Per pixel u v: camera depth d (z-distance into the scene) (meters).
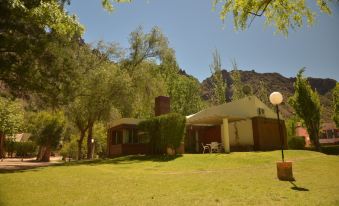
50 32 18.41
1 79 18.41
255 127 24.75
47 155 38.00
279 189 8.19
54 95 21.12
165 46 36.03
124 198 7.25
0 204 6.66
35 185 9.25
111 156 29.48
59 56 20.19
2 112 35.72
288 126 38.78
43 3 11.74
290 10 8.54
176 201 6.81
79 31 12.91
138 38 35.12
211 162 16.25
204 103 65.38
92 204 6.64
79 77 23.83
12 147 52.44
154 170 14.33
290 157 17.28
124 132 27.38
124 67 33.47
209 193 7.71
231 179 10.22
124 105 28.09
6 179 10.47
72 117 30.19
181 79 60.25
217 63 48.88
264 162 15.47
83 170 13.91
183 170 14.01
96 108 27.55
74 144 42.41
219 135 28.23
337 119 33.72
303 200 6.71
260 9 8.30
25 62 18.05
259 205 6.32
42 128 38.28
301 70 26.00
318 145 24.55
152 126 23.05
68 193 7.95
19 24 16.50
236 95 46.12
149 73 34.91
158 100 26.39
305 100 25.08
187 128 28.80
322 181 9.54
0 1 12.21
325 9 7.56
